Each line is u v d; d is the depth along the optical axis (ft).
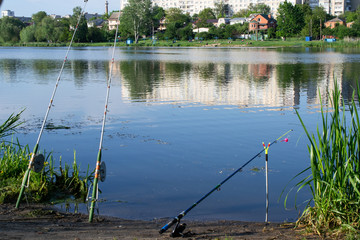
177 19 505.66
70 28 373.20
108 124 41.42
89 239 15.57
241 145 34.12
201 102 55.06
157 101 55.83
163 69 108.58
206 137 36.60
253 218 20.54
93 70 105.29
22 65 121.19
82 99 57.16
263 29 416.26
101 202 22.43
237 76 90.07
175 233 16.47
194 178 26.30
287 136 36.99
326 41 328.08
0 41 367.86
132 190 24.21
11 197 22.11
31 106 51.16
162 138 36.09
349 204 17.81
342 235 16.69
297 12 368.07
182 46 345.10
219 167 28.53
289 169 28.12
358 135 18.28
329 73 96.94
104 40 399.03
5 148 27.48
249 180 25.99
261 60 146.00
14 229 16.76
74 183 24.39
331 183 17.62
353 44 275.39
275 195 23.57
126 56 176.35
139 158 30.35
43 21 362.33
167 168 28.19
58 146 33.24
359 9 425.69
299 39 360.69
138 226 18.84
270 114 46.88
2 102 53.88
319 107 51.16
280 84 75.72
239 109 50.01
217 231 18.06
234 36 417.69
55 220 19.34
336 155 18.30
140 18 380.78
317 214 18.01
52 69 107.55
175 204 22.30
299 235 17.10
